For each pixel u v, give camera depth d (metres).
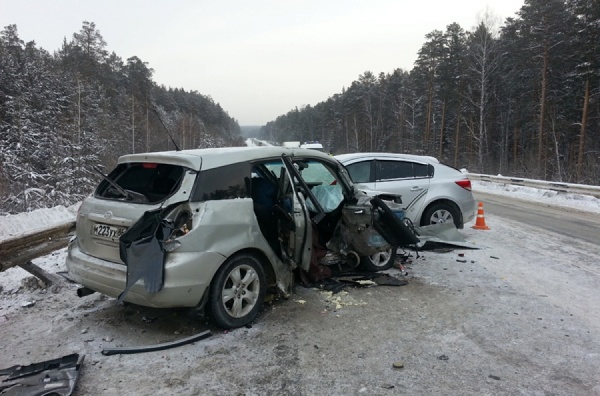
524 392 3.21
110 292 4.09
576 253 7.48
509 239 8.67
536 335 4.16
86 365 3.61
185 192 4.05
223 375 3.45
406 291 5.41
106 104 56.16
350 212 5.57
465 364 3.61
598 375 3.44
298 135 138.75
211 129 126.38
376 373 3.47
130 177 4.61
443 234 7.89
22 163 22.59
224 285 4.15
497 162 46.47
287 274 4.83
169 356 3.76
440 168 8.64
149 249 3.79
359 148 77.75
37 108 36.72
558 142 37.00
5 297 5.23
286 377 3.42
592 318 4.58
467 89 45.41
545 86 34.78
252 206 4.43
